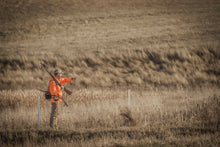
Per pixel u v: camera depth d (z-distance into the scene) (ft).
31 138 69.46
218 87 157.07
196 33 309.63
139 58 233.76
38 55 265.95
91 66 232.53
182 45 254.27
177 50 230.27
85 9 557.74
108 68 221.87
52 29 420.36
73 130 75.15
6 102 119.24
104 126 81.00
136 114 89.86
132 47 270.46
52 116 78.74
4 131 74.90
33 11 546.67
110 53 252.42
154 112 92.53
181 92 134.72
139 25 404.36
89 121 85.05
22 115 95.30
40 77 217.97
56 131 74.13
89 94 131.13
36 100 120.67
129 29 382.22
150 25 395.75
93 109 100.73
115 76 205.87
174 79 183.52
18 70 233.35
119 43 299.38
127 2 606.96
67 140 68.13
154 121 84.07
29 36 383.04
